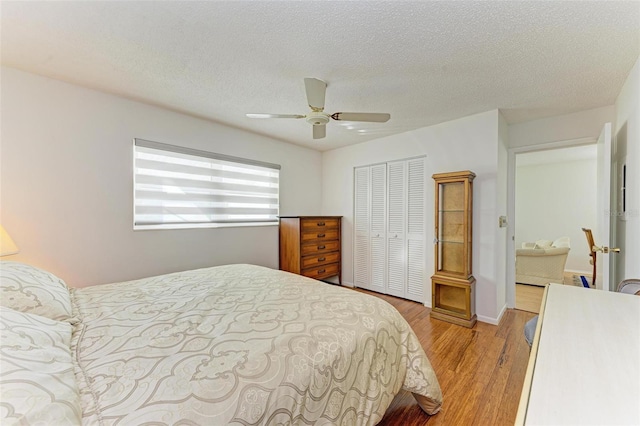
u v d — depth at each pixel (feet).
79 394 2.45
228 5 4.53
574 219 17.44
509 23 4.89
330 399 3.37
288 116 7.04
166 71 6.68
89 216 7.62
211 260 10.18
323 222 12.94
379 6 4.53
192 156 9.72
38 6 4.51
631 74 6.45
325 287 5.85
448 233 10.02
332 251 13.46
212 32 5.23
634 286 4.94
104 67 6.51
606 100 8.21
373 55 5.95
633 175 6.32
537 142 9.97
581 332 2.87
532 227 18.89
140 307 4.67
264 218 12.08
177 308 4.61
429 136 10.61
